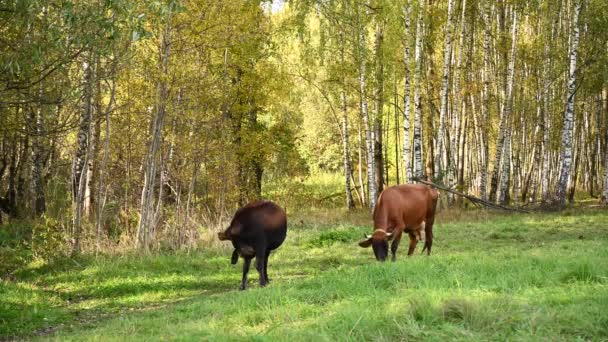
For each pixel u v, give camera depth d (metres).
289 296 9.02
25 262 16.19
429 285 8.52
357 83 31.36
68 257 16.20
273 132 30.73
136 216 19.39
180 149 21.73
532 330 6.09
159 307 12.01
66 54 11.88
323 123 48.34
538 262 10.02
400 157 49.59
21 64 11.55
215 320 8.17
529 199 41.47
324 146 50.38
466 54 36.47
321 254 17.88
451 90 36.16
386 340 6.27
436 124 39.31
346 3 29.12
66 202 20.83
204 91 21.30
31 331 10.48
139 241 17.70
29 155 27.11
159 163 21.45
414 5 27.94
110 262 15.88
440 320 6.67
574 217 23.84
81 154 20.23
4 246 18.52
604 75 31.94
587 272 8.39
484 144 35.09
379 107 30.62
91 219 20.77
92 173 21.25
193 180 21.00
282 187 36.28
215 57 23.73
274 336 6.69
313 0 29.38
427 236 15.34
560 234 19.42
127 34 13.30
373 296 8.20
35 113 19.73
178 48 19.27
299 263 16.56
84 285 14.09
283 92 29.20
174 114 19.23
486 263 10.13
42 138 23.92
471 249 16.95
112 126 21.70
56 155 27.77
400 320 6.75
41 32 11.68
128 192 21.75
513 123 38.41
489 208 29.64
